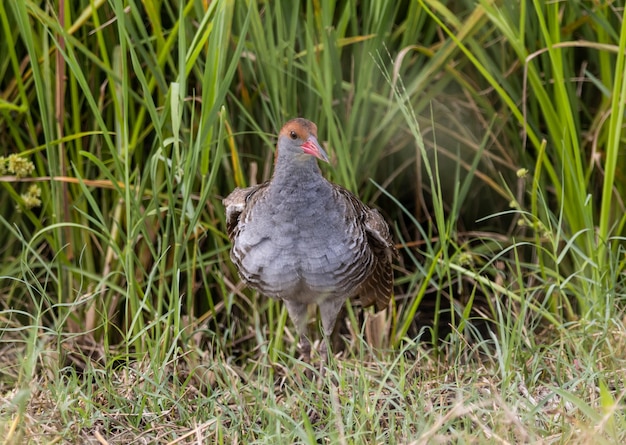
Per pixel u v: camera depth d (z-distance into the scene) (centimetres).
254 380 1055
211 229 1095
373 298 1052
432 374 955
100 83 1102
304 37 1101
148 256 1125
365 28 1059
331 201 918
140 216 991
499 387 874
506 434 743
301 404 863
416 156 1168
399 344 1086
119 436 819
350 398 861
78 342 1117
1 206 1139
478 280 1041
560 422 790
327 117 1035
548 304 1130
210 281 1176
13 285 1127
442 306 1226
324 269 928
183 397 892
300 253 922
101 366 958
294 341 1122
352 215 938
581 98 1168
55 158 1062
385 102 1070
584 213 995
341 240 922
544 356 947
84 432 822
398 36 1118
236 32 1062
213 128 1026
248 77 1094
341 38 1051
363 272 959
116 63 1041
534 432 752
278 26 1027
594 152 1058
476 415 795
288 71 1042
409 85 1097
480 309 1207
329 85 1026
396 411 845
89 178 1120
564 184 1052
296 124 900
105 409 859
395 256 1004
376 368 990
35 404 859
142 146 1113
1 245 1156
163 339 966
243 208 963
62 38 1005
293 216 911
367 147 1091
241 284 1155
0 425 756
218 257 1138
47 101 1034
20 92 1024
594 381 865
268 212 920
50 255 1167
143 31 974
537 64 1090
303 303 998
